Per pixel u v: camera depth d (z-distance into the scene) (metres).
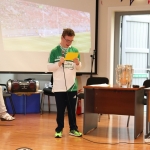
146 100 4.39
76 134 4.14
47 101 6.43
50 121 5.26
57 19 6.17
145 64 6.58
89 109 4.38
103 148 3.59
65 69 3.98
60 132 4.09
